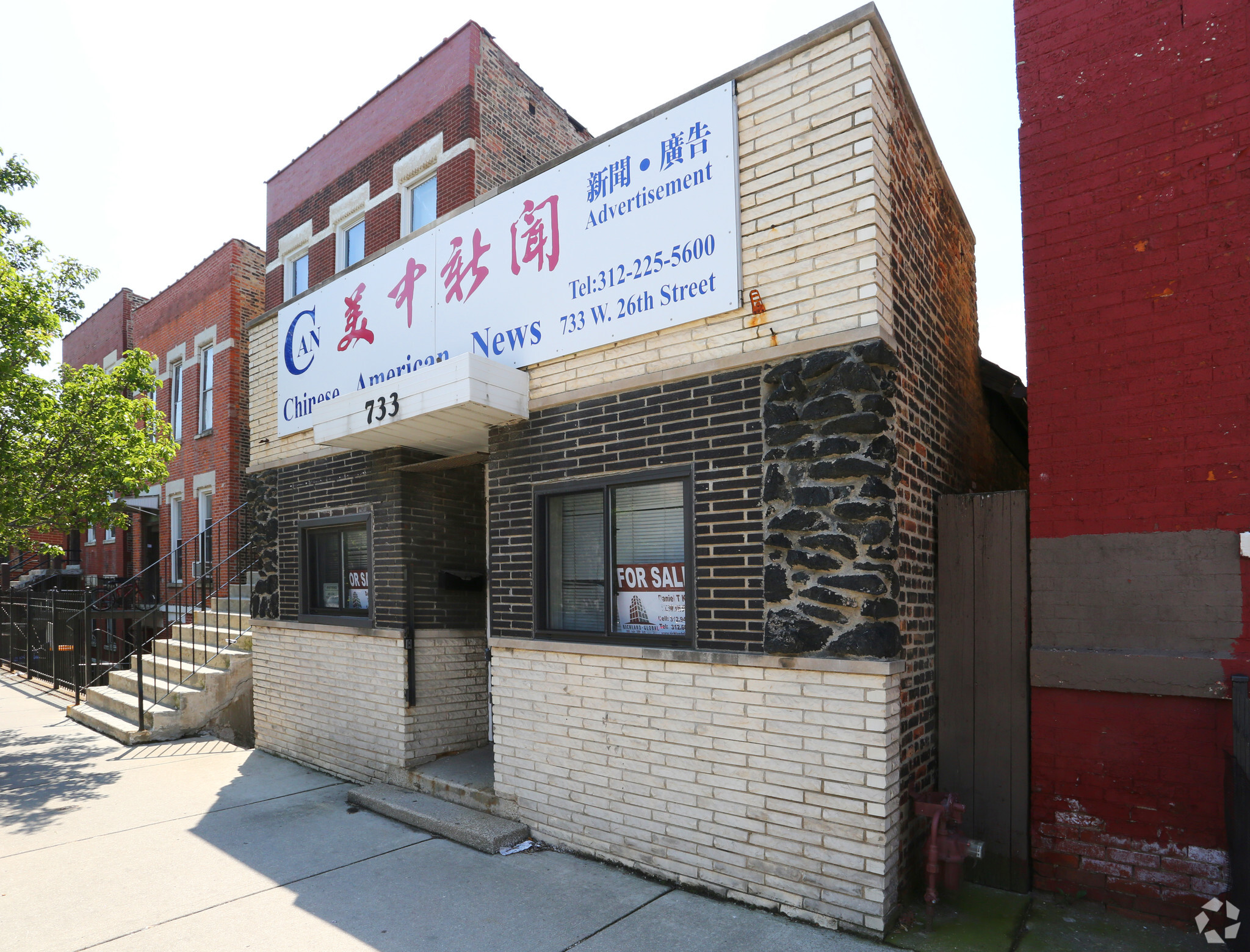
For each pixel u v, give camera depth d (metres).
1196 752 4.12
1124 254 4.46
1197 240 4.25
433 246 6.81
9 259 10.20
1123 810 4.32
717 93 4.96
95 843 5.72
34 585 20.67
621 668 5.22
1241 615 4.04
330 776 7.70
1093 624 4.44
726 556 4.77
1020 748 4.67
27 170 10.06
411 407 5.91
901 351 4.72
